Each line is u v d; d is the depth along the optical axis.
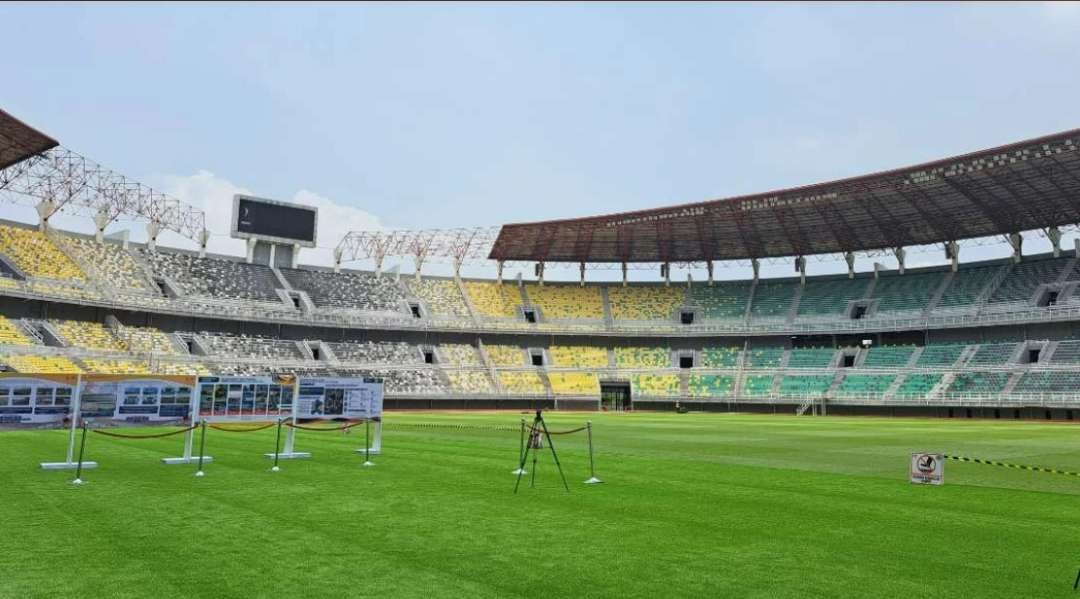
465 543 10.70
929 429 46.81
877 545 10.89
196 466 20.31
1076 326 73.00
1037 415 66.12
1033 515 13.65
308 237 91.19
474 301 99.12
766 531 11.84
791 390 82.81
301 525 11.91
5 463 20.20
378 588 8.36
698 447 29.94
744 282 102.56
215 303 78.44
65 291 65.69
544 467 21.03
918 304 85.12
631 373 93.00
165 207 78.62
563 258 102.44
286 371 76.06
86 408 20.73
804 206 78.88
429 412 75.44
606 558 9.88
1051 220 76.25
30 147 59.16
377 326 86.69
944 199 73.25
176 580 8.59
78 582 8.45
